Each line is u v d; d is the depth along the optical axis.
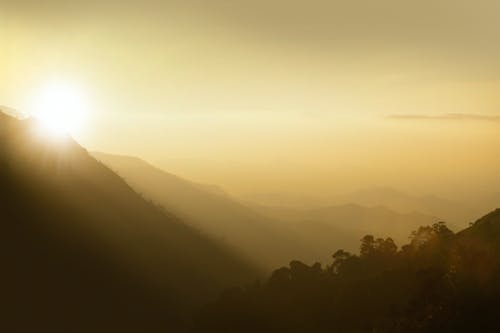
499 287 69.19
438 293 74.12
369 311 97.25
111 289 159.62
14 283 136.75
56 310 136.88
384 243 138.62
